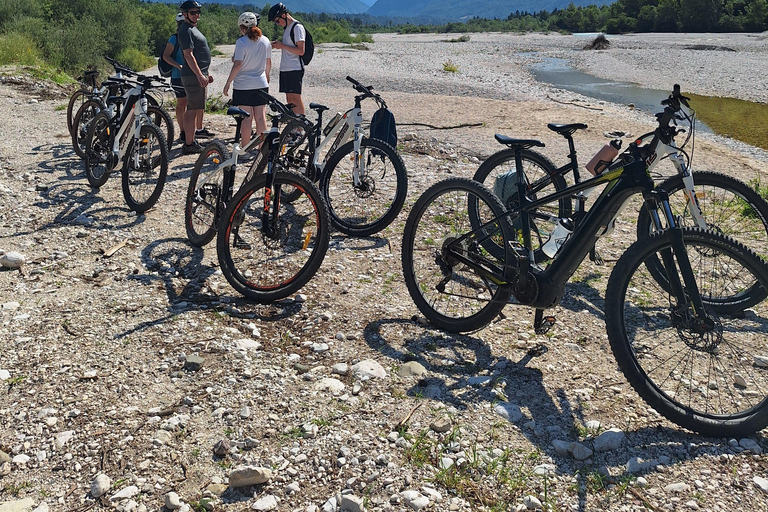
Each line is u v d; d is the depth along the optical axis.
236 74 8.01
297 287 4.64
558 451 3.15
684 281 3.34
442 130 11.77
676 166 4.31
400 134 10.73
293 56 8.86
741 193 4.55
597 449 3.18
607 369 3.88
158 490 2.88
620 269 3.43
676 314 3.40
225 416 3.38
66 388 3.60
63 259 5.38
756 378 3.64
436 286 4.41
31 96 12.52
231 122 11.44
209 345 4.05
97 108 8.19
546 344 4.17
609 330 3.42
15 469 3.02
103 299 4.68
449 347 4.14
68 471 3.00
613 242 5.96
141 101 6.50
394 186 7.39
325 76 25.31
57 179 7.54
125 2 37.91
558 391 3.66
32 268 5.19
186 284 4.98
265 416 3.38
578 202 4.52
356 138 6.28
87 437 3.21
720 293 4.17
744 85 24.80
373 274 5.26
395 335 4.27
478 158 9.25
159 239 5.86
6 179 7.47
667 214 3.41
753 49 46.19
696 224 4.25
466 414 3.43
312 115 14.02
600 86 26.06
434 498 2.83
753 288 4.07
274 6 8.67
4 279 4.98
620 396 3.60
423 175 7.98
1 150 8.73
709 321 3.32
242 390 3.60
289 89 8.96
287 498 2.84
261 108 8.18
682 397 3.47
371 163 6.46
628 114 16.88
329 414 3.40
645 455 3.13
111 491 2.88
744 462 3.06
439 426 3.28
